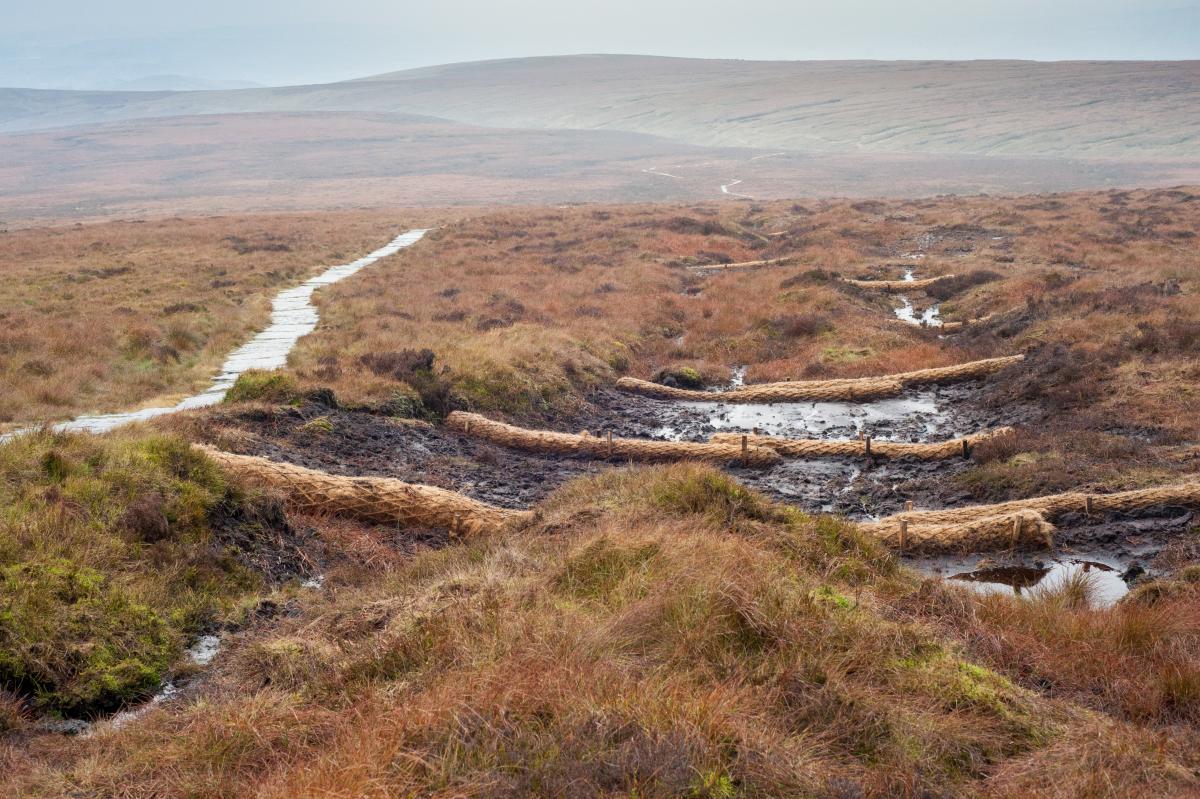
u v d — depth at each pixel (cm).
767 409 2014
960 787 467
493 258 4238
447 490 1262
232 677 646
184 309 2714
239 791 469
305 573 972
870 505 1363
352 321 2612
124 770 515
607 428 1870
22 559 753
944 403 1984
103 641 707
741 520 915
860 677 559
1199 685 604
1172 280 2648
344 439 1475
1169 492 1190
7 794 496
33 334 2072
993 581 1061
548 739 455
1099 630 715
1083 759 485
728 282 3441
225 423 1395
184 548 884
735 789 430
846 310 2825
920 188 14562
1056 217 4900
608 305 3050
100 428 1416
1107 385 1758
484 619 614
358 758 444
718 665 563
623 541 769
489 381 1927
